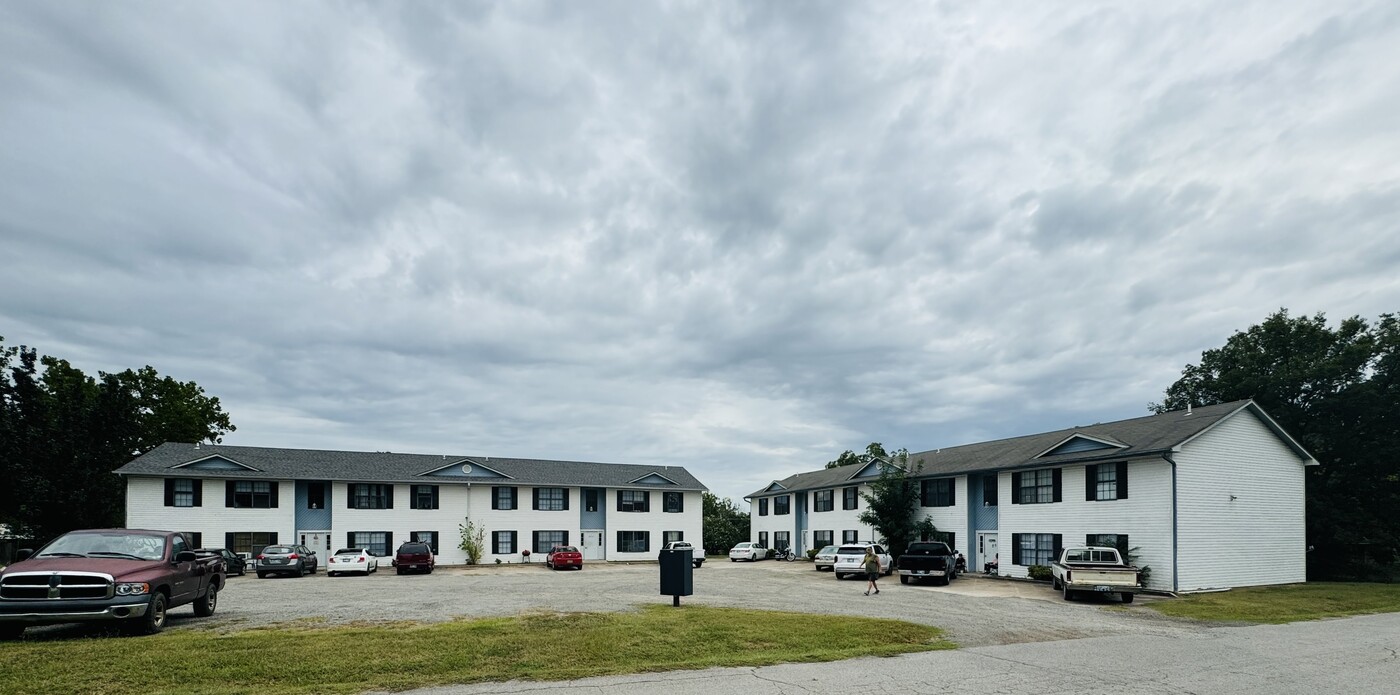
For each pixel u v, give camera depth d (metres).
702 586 28.00
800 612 18.81
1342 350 35.41
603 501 53.16
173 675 9.72
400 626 14.38
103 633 12.84
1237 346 39.84
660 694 9.57
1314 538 34.91
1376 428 34.12
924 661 12.15
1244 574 28.94
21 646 11.18
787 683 10.31
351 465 46.81
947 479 39.81
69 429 37.47
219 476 41.44
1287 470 30.91
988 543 37.03
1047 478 33.47
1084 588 23.92
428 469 48.06
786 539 57.38
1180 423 30.41
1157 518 28.11
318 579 32.72
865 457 73.56
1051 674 11.30
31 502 34.66
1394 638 15.99
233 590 25.33
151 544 14.24
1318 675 11.57
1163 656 13.18
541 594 23.33
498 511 49.38
